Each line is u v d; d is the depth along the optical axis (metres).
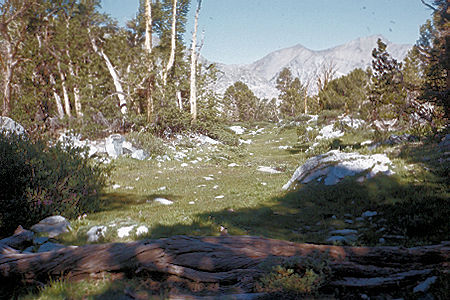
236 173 16.36
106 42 21.98
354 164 10.72
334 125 25.23
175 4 28.58
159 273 4.26
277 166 18.11
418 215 6.66
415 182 8.80
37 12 19.70
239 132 46.75
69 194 8.37
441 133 12.01
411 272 3.89
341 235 6.45
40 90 22.62
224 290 3.94
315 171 11.41
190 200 10.29
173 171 16.48
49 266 4.28
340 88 35.25
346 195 9.12
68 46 20.95
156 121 25.33
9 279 4.28
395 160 10.65
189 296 3.71
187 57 33.47
